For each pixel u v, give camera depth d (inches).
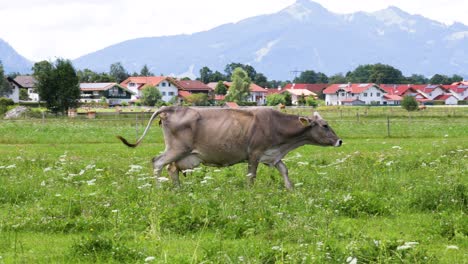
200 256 446.9
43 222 547.5
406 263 409.4
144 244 487.2
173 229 526.6
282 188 731.4
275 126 768.3
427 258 423.2
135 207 580.7
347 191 685.3
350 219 565.0
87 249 457.4
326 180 761.0
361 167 888.9
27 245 490.6
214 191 672.4
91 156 1206.3
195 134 762.2
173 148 765.9
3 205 634.8
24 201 653.9
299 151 1275.8
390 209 591.8
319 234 495.5
